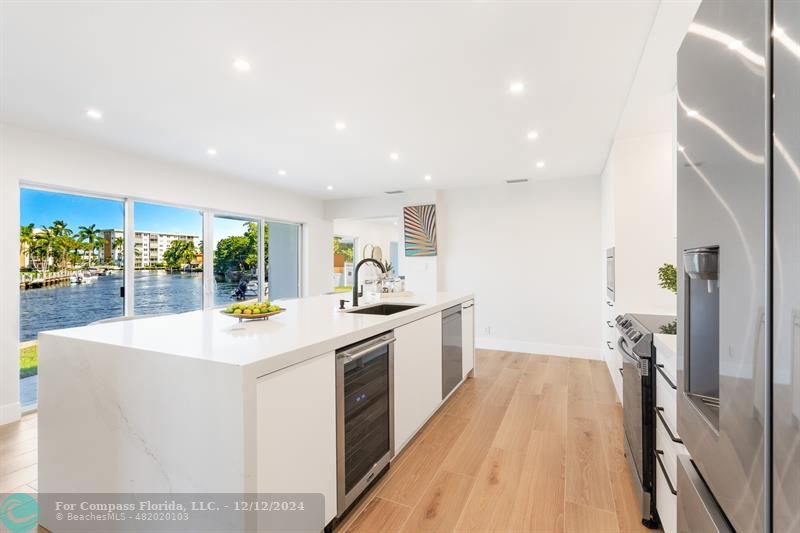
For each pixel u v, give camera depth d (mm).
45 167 3139
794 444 512
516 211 5180
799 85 502
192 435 1259
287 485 1330
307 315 2303
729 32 720
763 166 591
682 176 989
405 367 2281
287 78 2242
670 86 2285
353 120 2900
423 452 2316
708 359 951
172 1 1571
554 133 3178
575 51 1950
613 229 3275
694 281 969
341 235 9195
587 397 3277
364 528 1646
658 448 1624
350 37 1834
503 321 5246
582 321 4805
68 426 1612
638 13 1643
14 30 1763
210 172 4570
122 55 1991
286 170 4484
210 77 2229
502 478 2029
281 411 1310
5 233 2898
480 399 3238
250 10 1630
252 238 5414
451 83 2299
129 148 3600
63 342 1631
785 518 534
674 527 1385
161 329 1821
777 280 554
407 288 5750
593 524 1675
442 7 1615
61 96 2473
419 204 5703
